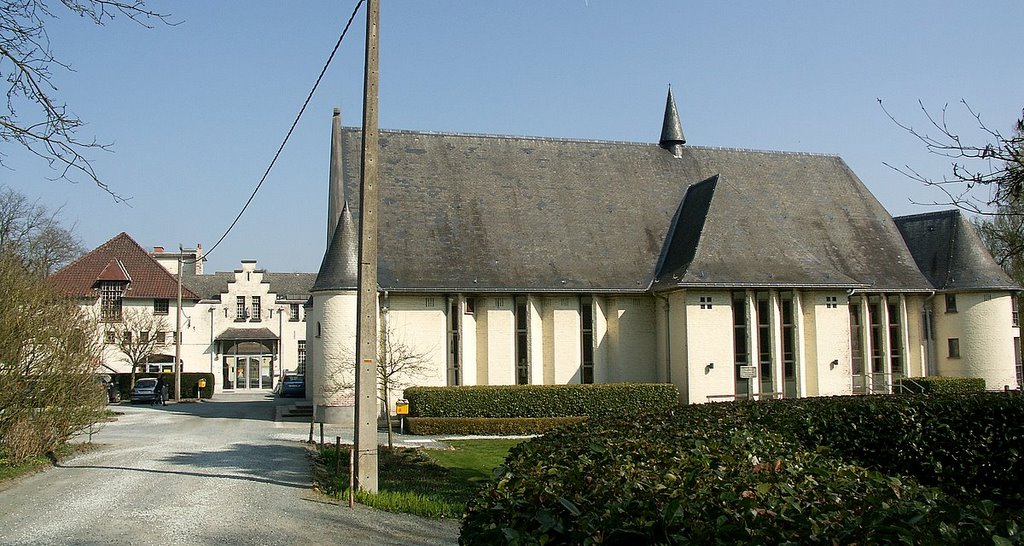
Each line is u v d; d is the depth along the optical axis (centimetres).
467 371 3278
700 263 3288
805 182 4122
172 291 5781
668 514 523
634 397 3178
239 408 4022
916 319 3812
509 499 652
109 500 1395
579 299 3438
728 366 3250
